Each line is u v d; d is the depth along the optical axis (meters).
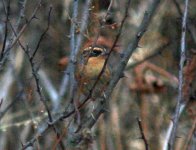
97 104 8.09
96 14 8.20
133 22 13.91
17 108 12.69
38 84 7.54
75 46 8.08
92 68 8.95
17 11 11.96
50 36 14.45
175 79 14.48
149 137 12.99
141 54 14.12
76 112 7.35
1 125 12.39
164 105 14.03
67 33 14.43
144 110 13.61
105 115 13.04
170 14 14.75
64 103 10.20
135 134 13.97
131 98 14.02
